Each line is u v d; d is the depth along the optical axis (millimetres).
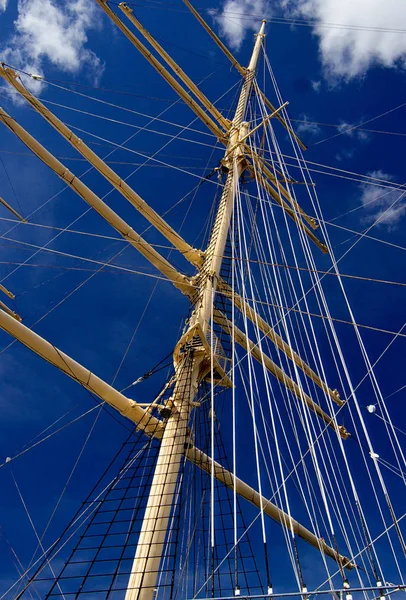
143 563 6191
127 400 8453
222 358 9445
